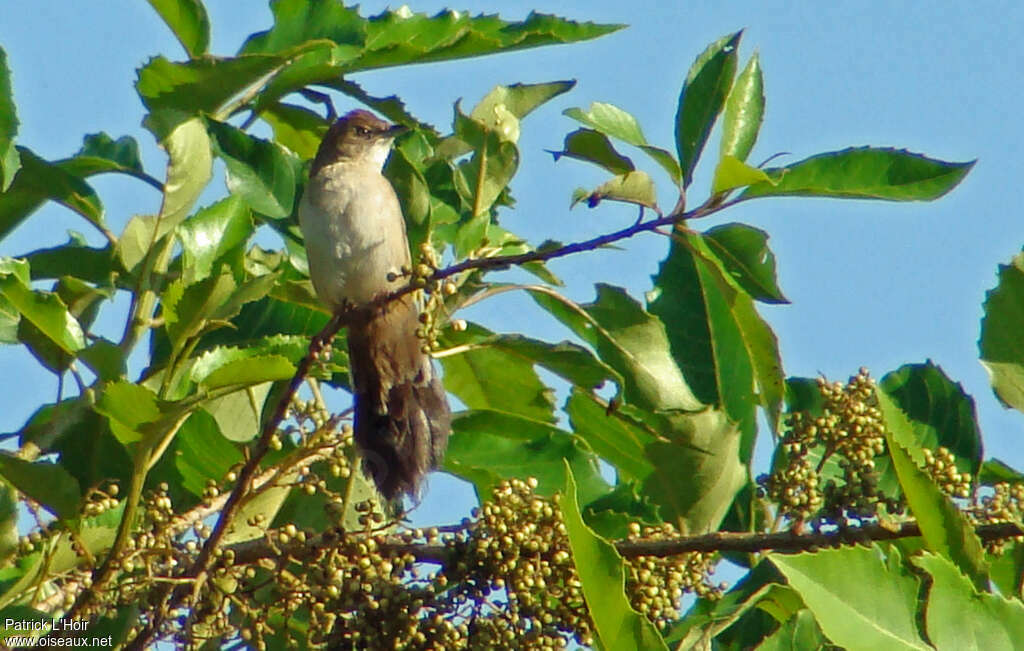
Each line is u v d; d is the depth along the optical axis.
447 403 10.10
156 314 10.31
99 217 10.36
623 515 9.51
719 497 9.77
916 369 10.25
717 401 10.55
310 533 8.11
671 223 7.32
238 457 9.41
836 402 8.45
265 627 7.96
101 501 8.41
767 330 9.02
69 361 9.32
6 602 8.41
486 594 7.79
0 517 8.27
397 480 9.77
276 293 10.74
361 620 7.67
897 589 6.13
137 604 8.16
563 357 9.66
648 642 6.35
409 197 10.38
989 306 8.42
